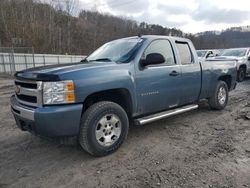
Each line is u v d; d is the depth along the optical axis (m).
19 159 3.96
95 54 5.09
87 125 3.74
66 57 31.59
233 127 5.24
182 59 5.25
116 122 4.06
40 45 43.19
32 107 3.65
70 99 3.50
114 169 3.55
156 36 4.88
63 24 51.38
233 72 6.92
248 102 7.53
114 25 62.03
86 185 3.18
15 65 25.95
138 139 4.64
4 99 9.34
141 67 4.38
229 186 3.05
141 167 3.58
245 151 4.03
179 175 3.33
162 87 4.69
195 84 5.51
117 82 3.96
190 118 5.93
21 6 49.09
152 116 4.65
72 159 3.91
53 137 3.54
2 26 42.00
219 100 6.47
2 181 3.33
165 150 4.14
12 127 5.53
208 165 3.59
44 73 3.55
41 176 3.43
